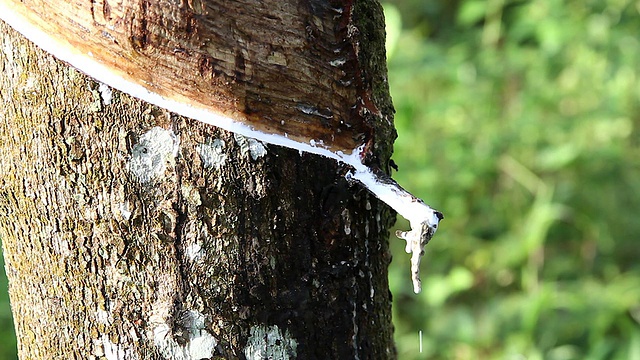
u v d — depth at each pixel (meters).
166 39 1.83
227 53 1.83
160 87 1.84
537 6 3.98
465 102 3.89
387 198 1.88
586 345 3.37
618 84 3.83
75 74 1.84
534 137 3.77
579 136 3.77
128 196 1.85
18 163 1.88
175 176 1.85
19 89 1.86
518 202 3.82
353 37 1.87
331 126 1.86
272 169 1.85
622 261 3.78
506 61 3.98
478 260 3.69
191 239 1.85
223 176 1.85
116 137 1.85
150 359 1.87
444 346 3.44
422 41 4.30
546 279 3.65
